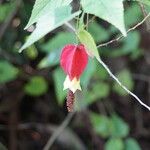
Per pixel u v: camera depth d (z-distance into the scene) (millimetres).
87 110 921
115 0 405
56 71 751
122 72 883
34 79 896
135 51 878
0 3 816
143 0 470
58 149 924
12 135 946
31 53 887
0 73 819
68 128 935
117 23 399
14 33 851
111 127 832
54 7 433
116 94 943
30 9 800
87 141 943
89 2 408
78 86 464
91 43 444
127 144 828
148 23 521
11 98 938
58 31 805
